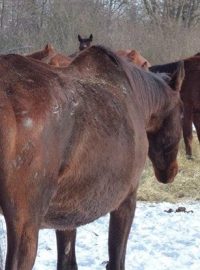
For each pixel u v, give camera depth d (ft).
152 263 28.78
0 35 81.97
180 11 128.06
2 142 14.74
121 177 19.20
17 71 15.99
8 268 15.07
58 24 98.84
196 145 61.52
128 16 117.60
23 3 92.43
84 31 100.32
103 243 32.19
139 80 22.44
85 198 17.66
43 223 17.61
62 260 22.08
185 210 41.78
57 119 15.99
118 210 20.65
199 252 30.94
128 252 30.50
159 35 102.68
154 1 129.29
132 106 20.44
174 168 24.70
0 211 15.58
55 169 15.99
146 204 44.45
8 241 15.21
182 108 24.97
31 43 88.94
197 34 107.96
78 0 105.50
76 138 16.79
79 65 19.36
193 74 58.34
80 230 34.37
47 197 15.85
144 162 21.06
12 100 15.11
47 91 15.99
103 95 18.78
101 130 17.80
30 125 15.12
